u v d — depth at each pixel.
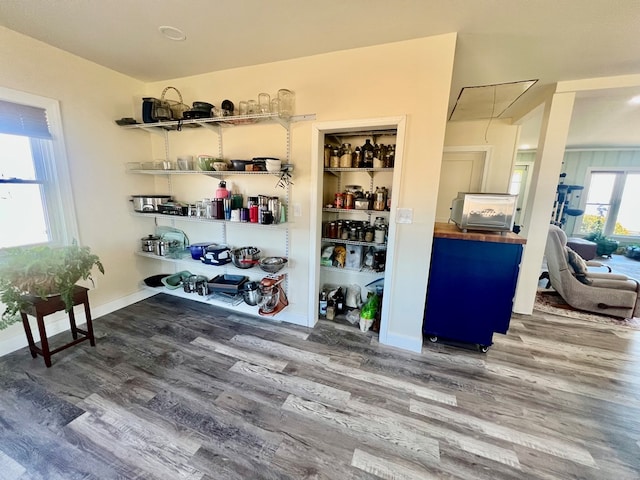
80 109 2.43
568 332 2.72
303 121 2.36
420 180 2.10
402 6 1.59
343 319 2.85
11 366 2.00
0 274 1.78
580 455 1.43
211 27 1.86
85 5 1.65
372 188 2.84
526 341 2.54
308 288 2.66
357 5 1.59
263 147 2.58
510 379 2.01
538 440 1.52
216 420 1.59
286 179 2.52
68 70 2.31
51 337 2.38
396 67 2.02
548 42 1.96
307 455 1.40
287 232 2.65
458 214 2.38
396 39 1.96
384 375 2.02
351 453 1.42
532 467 1.37
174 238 3.24
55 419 1.57
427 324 2.41
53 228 2.37
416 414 1.67
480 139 3.82
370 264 2.71
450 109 3.40
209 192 2.99
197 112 2.44
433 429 1.57
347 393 1.83
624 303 2.98
